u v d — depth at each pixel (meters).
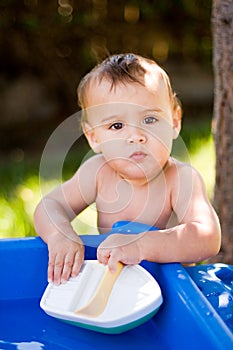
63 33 6.69
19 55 6.84
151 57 7.25
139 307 1.71
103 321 1.69
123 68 2.04
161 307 1.81
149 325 1.84
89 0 6.65
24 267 2.02
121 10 6.89
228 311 1.77
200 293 1.72
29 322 1.90
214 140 2.80
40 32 6.62
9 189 4.55
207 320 1.58
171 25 7.21
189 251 1.90
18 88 7.07
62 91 7.12
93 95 2.06
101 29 6.84
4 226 3.74
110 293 1.79
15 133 6.80
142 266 1.95
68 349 1.76
